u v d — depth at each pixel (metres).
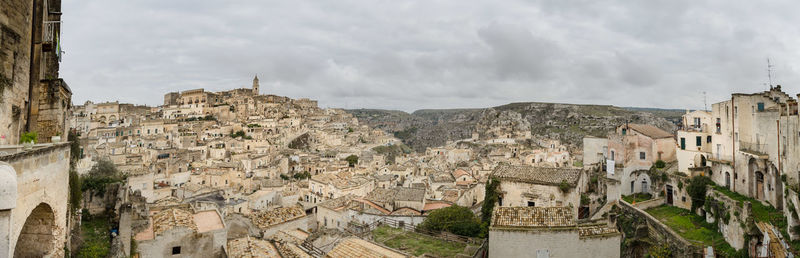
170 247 30.61
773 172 40.94
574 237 32.66
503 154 180.38
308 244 39.78
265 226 43.72
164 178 99.81
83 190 33.94
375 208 67.81
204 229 32.88
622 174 61.22
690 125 62.16
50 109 21.77
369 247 32.34
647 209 53.69
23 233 14.23
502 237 32.97
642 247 46.44
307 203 98.06
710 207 44.56
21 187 11.50
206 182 105.44
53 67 25.19
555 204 45.75
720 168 51.06
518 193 47.88
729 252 38.41
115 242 26.20
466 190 82.81
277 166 141.50
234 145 165.62
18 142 19.22
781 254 31.62
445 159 193.75
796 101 36.84
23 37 19.62
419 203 69.75
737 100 47.91
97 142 120.19
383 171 134.25
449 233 46.94
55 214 14.38
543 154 149.75
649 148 62.25
